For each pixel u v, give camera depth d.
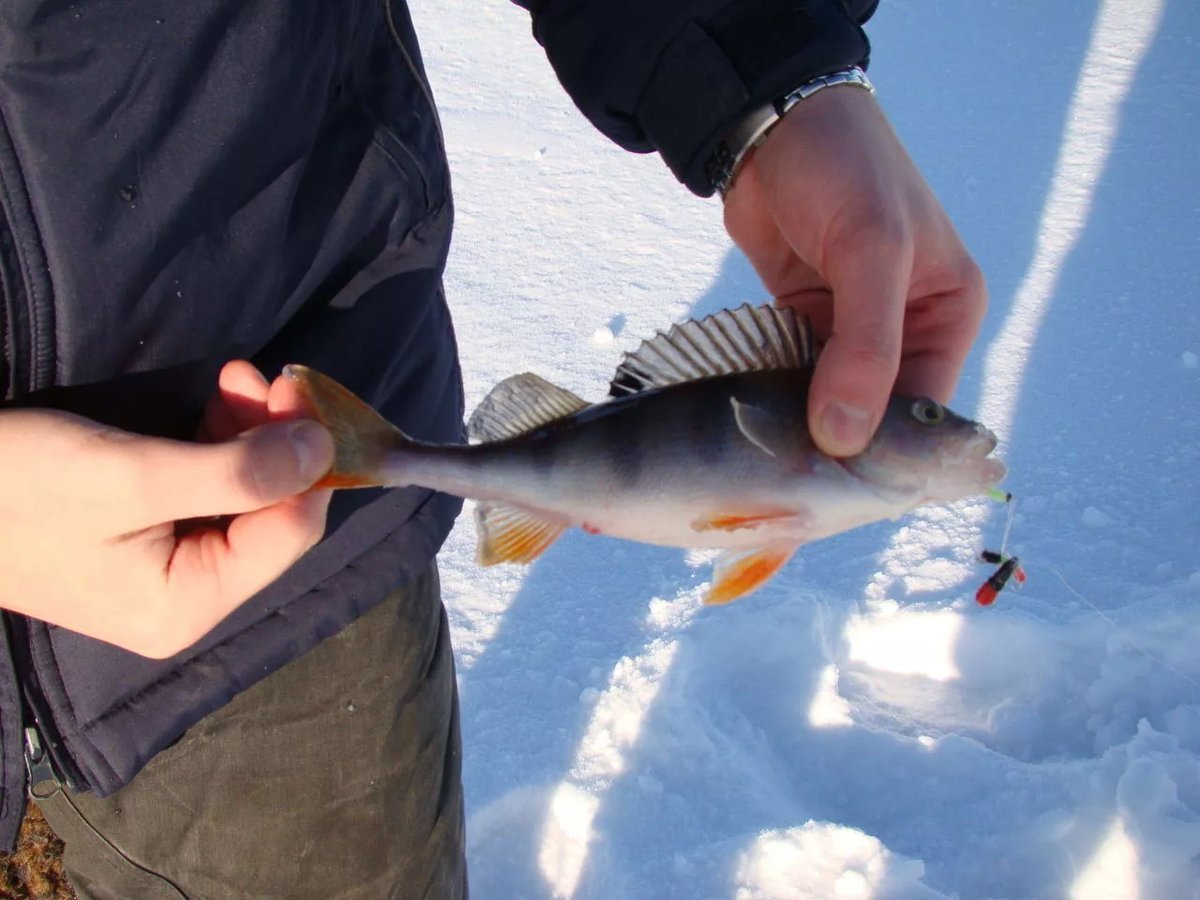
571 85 0.45
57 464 0.30
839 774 0.61
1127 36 1.29
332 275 0.41
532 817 0.59
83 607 0.33
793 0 0.41
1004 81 1.21
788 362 0.38
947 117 1.16
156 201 0.33
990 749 0.62
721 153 0.41
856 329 0.36
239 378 0.35
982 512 0.73
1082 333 0.88
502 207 1.03
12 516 0.31
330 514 0.40
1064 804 0.58
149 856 0.43
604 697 0.63
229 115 0.34
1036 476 0.76
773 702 0.65
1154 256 0.96
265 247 0.37
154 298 0.34
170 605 0.33
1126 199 1.03
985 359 0.85
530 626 0.67
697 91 0.41
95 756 0.38
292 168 0.37
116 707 0.38
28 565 0.32
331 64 0.38
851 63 0.41
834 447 0.36
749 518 0.37
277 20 0.35
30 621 0.36
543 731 0.62
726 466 0.37
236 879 0.44
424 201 0.43
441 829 0.47
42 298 0.32
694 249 0.99
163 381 0.36
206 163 0.34
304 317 0.40
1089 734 0.63
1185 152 1.09
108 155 0.32
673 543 0.38
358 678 0.43
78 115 0.31
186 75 0.33
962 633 0.67
